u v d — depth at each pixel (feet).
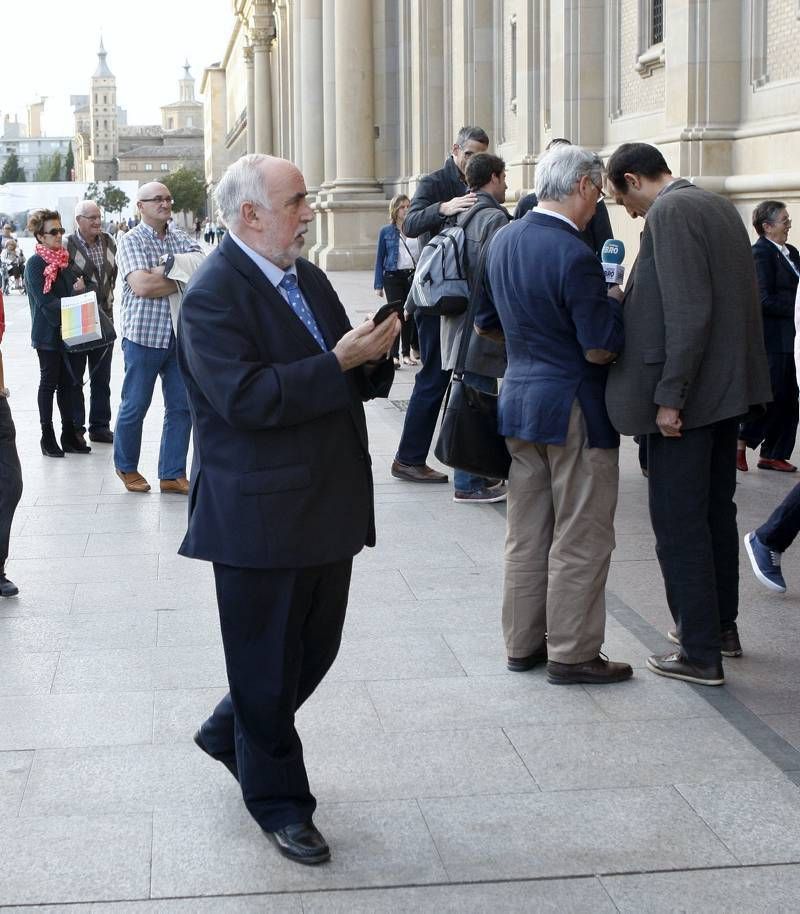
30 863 11.71
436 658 16.84
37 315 31.07
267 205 11.35
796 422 27.61
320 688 15.83
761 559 18.94
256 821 12.11
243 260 11.43
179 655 17.11
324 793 13.07
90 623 18.53
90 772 13.56
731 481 16.30
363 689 15.79
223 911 10.94
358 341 11.18
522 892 11.17
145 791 13.11
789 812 12.48
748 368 15.48
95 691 15.84
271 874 11.51
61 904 11.03
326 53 106.83
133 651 17.30
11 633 18.13
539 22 54.65
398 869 11.58
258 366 11.12
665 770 13.44
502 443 16.51
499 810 12.64
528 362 15.67
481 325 17.31
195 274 11.53
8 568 21.54
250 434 11.35
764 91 35.47
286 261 11.62
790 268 27.12
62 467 30.50
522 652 16.28
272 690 11.75
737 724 14.57
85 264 31.83
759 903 10.93
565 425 15.34
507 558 16.34
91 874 11.51
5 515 19.89
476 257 24.43
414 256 43.98
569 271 14.94
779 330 27.04
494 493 25.85
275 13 178.09
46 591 20.17
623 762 13.65
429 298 24.64
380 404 39.52
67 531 24.07
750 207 35.78
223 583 11.64
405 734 14.46
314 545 11.45
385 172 98.17
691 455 15.34
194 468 11.76
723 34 36.76
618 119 46.44
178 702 15.44
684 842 11.94
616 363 15.33
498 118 65.98
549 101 54.29
